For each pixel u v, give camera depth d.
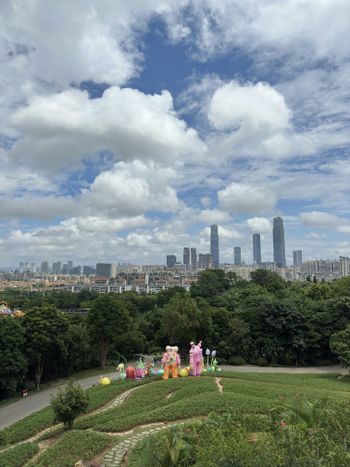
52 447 18.11
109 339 62.91
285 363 60.94
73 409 23.02
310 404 15.91
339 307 61.56
